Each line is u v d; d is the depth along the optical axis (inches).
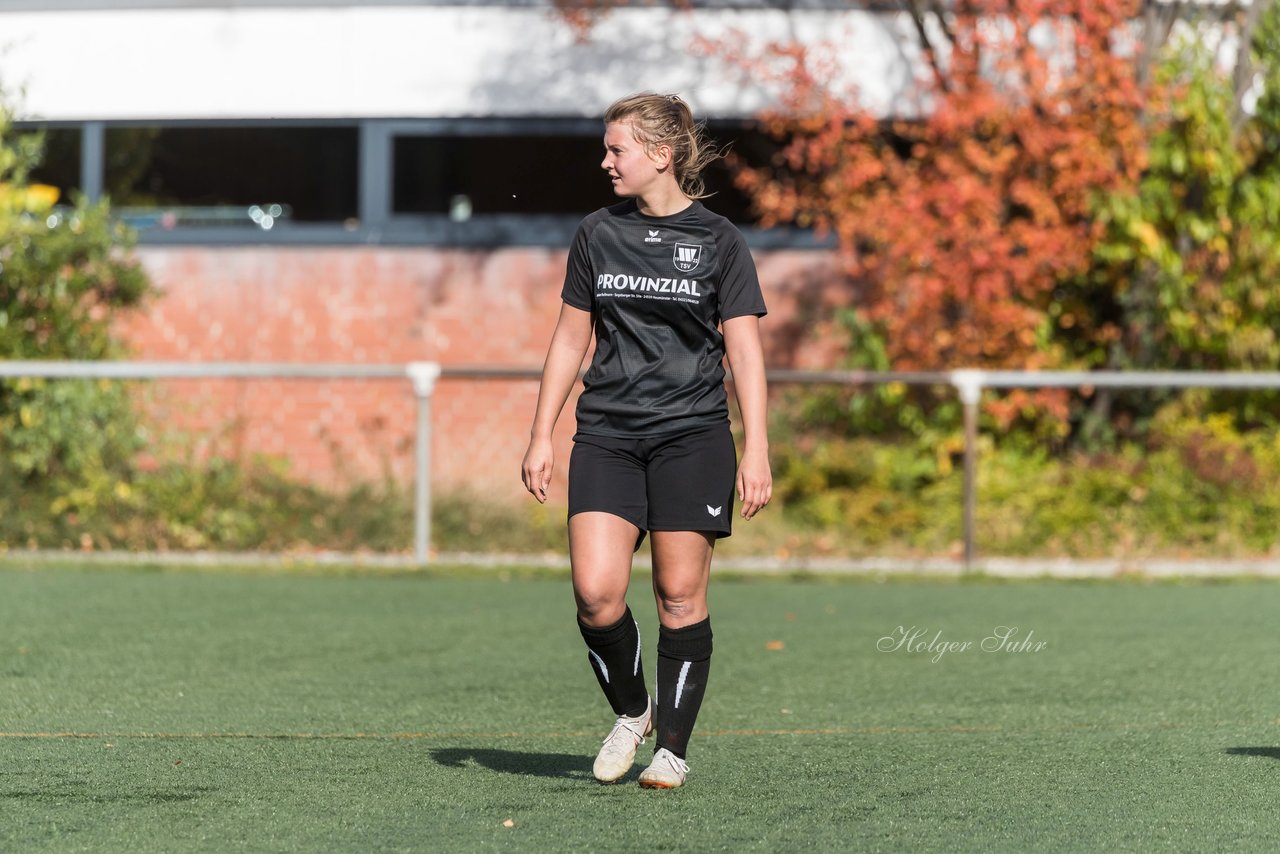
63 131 2175.2
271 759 748.0
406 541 1761.8
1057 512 1759.4
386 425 2097.7
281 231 2154.3
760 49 2048.5
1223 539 1737.2
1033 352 1889.8
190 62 2155.5
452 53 2123.5
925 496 1800.0
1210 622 1294.3
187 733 818.2
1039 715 886.4
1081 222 1935.3
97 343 1905.8
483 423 2103.8
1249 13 1940.2
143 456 1807.3
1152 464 1806.1
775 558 1713.8
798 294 2063.2
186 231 2156.7
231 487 1788.9
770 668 1062.4
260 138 2164.1
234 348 2148.1
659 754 684.1
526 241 2132.1
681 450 663.1
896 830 607.2
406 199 2151.8
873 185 1914.4
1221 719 875.4
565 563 1700.3
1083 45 1815.9
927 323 1867.6
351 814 631.2
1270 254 1946.4
